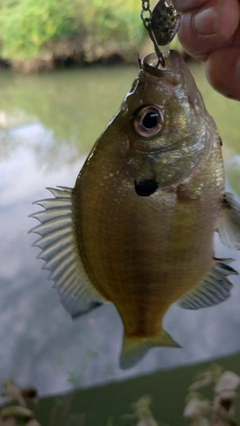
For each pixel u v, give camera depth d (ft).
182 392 1.45
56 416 1.42
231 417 1.08
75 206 0.58
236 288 2.00
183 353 1.71
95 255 0.59
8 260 2.27
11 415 1.17
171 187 0.56
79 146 3.36
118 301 0.62
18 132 3.73
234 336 1.78
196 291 0.62
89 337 1.87
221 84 0.72
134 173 0.55
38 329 1.92
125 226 0.57
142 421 1.21
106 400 1.47
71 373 1.62
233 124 3.23
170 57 0.55
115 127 0.56
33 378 1.66
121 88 4.98
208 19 0.66
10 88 5.50
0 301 2.07
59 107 4.45
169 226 0.57
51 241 0.60
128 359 0.64
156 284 0.60
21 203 2.60
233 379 1.12
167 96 0.54
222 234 0.58
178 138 0.55
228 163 2.70
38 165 3.05
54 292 2.12
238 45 0.69
